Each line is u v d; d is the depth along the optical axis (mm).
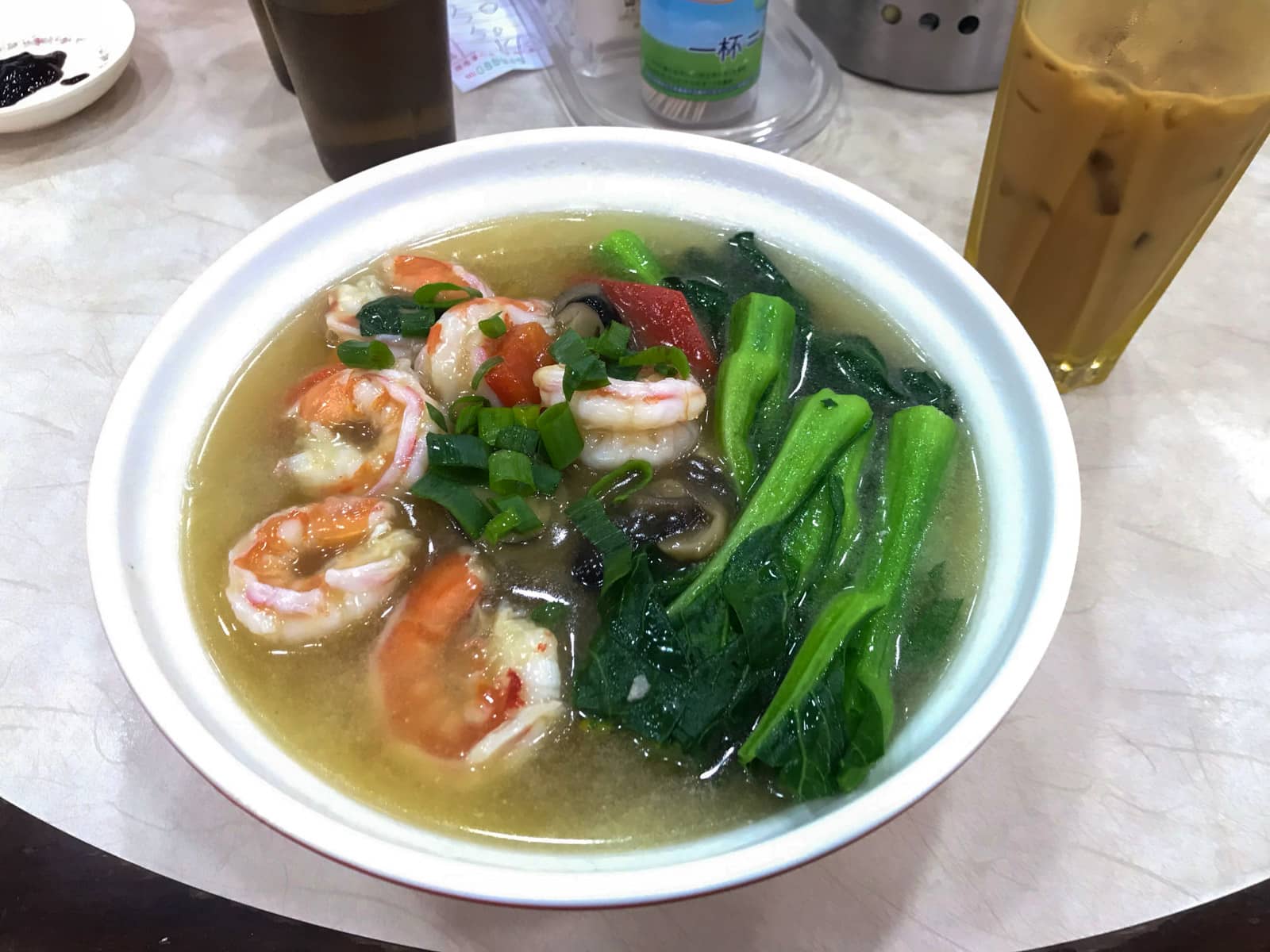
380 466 264
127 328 347
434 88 365
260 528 255
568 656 245
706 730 228
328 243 311
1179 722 258
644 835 220
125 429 253
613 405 262
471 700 236
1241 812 245
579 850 217
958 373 281
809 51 430
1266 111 255
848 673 231
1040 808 245
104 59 425
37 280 361
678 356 273
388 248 320
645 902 186
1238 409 320
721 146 321
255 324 296
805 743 220
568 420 258
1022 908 232
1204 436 314
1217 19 267
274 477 274
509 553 260
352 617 249
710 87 382
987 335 275
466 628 248
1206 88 260
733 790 225
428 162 317
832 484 270
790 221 321
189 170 400
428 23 343
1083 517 296
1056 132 273
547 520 264
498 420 262
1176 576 284
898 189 385
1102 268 294
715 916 231
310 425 278
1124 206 277
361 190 311
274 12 329
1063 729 257
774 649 236
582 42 428
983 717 201
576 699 238
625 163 330
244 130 416
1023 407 259
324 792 222
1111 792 248
